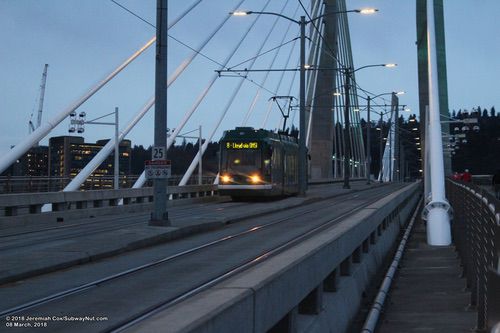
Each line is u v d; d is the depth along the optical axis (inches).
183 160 2920.8
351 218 571.5
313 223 850.1
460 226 743.1
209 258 482.9
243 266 432.5
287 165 1540.4
